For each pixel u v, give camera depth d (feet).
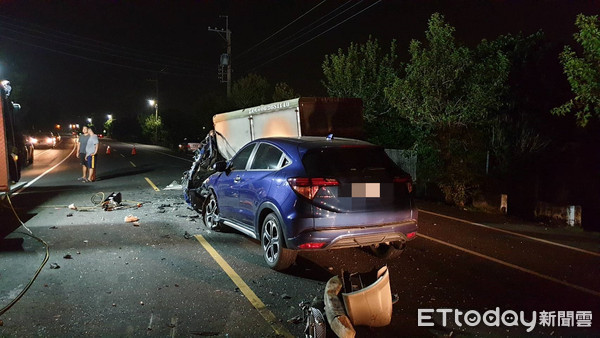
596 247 25.17
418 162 42.91
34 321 14.65
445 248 24.41
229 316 15.17
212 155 35.09
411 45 39.32
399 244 20.95
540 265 21.54
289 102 34.94
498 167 41.29
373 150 19.79
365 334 14.10
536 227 30.55
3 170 29.01
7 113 30.89
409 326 14.73
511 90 43.01
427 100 38.09
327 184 17.76
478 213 35.94
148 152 129.39
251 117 41.27
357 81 55.16
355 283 14.82
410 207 19.27
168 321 14.74
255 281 18.58
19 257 21.79
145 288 17.69
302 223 17.65
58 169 69.92
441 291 17.87
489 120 39.29
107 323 14.55
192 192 32.32
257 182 20.79
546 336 14.30
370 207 18.29
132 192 44.78
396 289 17.98
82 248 23.54
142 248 23.59
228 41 106.01
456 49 38.11
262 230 20.59
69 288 17.62
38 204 37.42
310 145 19.22
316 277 19.17
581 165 40.91
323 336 12.96
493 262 21.90
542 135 42.11
